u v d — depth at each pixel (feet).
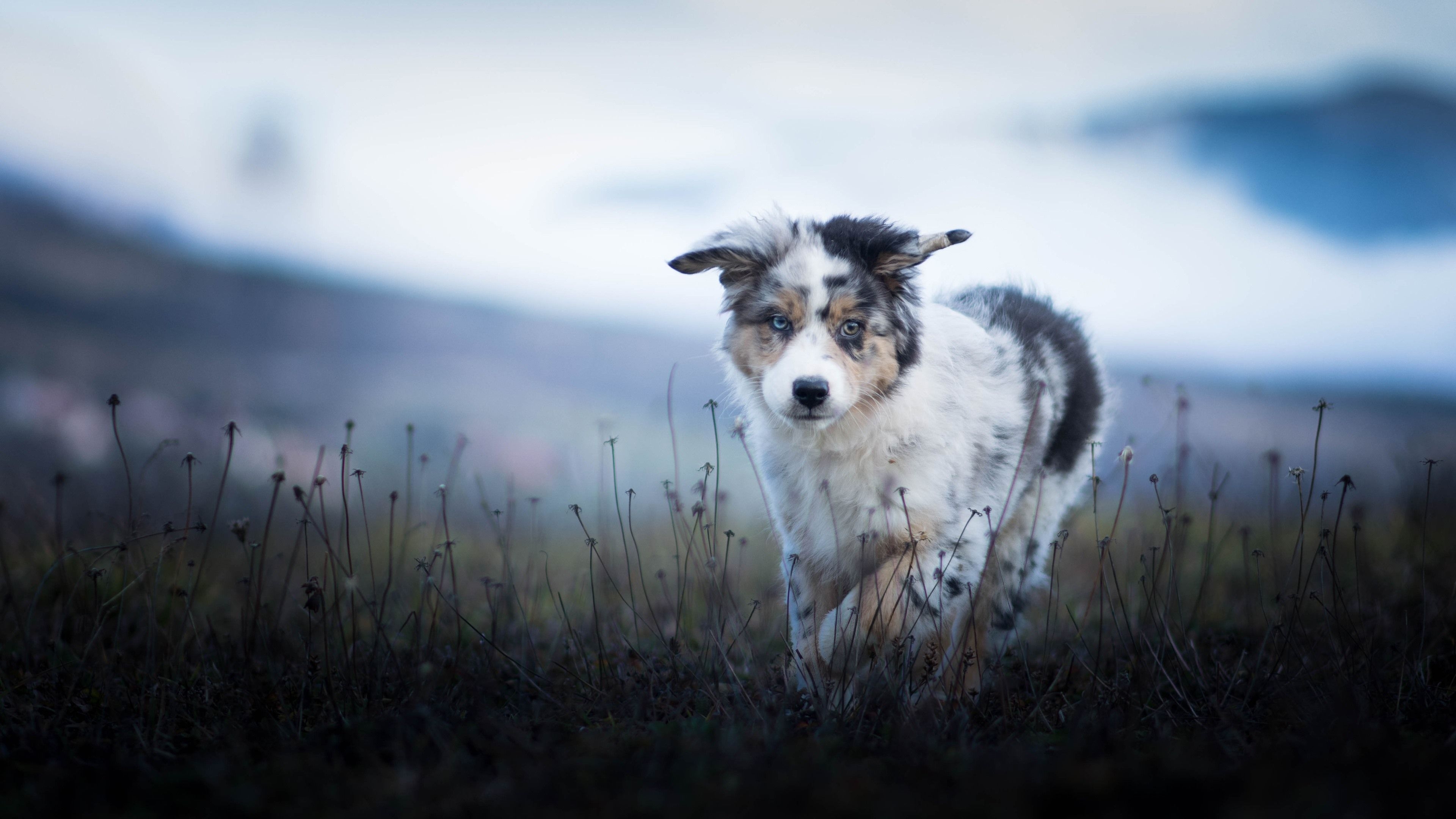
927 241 16.25
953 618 16.12
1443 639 16.40
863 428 15.84
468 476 36.94
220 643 16.44
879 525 15.78
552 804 10.05
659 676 15.02
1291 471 14.78
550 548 26.63
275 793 10.57
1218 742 11.68
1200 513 26.30
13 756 12.11
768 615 19.70
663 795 9.92
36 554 20.57
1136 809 9.28
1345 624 16.01
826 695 13.57
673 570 23.39
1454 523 23.56
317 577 14.35
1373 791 9.30
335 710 13.17
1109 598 15.12
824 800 9.48
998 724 13.06
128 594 18.38
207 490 30.04
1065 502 19.51
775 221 17.33
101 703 14.01
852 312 15.89
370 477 36.11
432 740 12.01
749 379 16.87
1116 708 13.48
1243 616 18.53
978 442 16.67
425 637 17.34
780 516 16.94
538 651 16.75
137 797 10.70
